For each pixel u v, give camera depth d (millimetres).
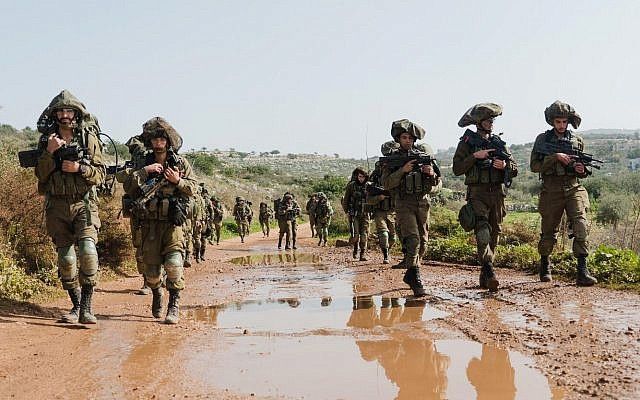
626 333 5523
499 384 4363
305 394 4277
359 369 4891
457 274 10672
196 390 4391
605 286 8227
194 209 7449
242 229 31531
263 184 85375
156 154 7422
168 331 6477
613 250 9492
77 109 6754
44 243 9758
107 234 12445
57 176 6695
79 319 6742
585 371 4496
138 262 8008
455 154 8594
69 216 6797
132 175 7254
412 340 5816
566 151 8633
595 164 8555
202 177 69500
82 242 6770
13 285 7906
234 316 7477
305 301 8523
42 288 8609
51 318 6980
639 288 7867
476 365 4875
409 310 7418
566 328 5859
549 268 9133
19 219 9609
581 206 8617
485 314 6805
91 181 6750
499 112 8500
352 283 10352
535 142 8945
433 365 4938
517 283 9055
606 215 22953
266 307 8133
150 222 7160
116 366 5031
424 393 4242
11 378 4680
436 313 7113
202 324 6934
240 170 94750
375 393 4277
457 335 5941
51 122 6777
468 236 14820
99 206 12367
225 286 10578
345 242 22328
